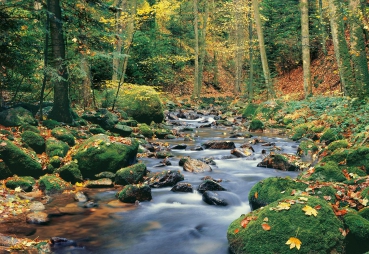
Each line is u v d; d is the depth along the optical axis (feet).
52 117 36.45
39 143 28.43
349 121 37.35
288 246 14.19
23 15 35.94
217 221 19.99
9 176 24.72
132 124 47.62
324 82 76.38
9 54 32.27
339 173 21.81
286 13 94.84
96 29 40.24
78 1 39.52
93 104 52.21
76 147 29.48
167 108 80.38
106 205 22.25
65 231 18.44
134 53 76.13
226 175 28.45
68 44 43.91
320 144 36.68
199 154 36.17
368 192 17.76
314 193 18.08
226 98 97.50
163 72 93.91
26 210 20.68
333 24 45.34
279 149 37.60
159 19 94.48
